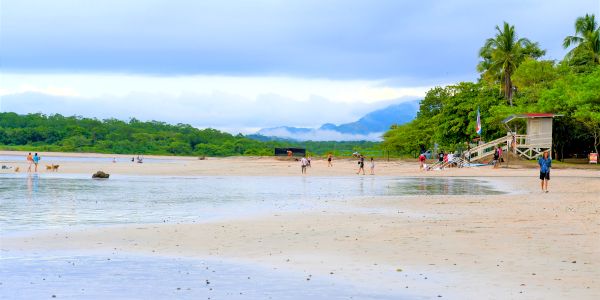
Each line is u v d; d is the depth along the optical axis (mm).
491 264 12289
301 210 24234
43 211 24234
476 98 85375
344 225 18953
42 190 36344
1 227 19062
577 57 85000
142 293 10328
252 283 11023
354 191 35906
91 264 12867
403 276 11391
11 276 11680
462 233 16672
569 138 75250
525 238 15609
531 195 31094
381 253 13789
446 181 45750
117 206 26469
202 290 10523
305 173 61906
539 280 10812
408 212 22906
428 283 10789
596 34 83062
